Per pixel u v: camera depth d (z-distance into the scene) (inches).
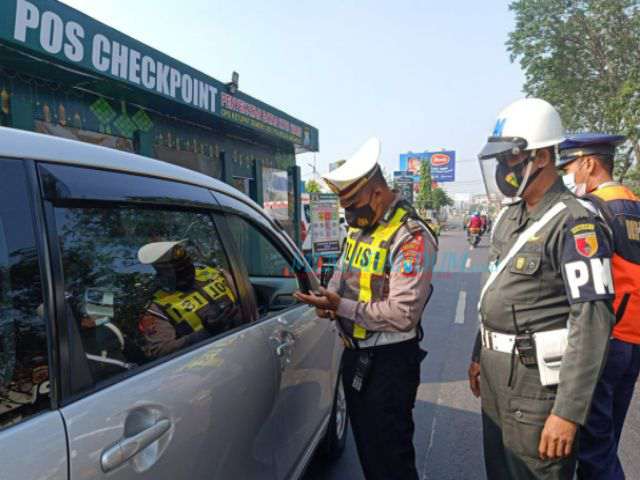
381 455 75.8
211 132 247.4
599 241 57.7
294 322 84.8
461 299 310.8
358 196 71.8
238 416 60.2
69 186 46.2
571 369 56.9
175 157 220.5
